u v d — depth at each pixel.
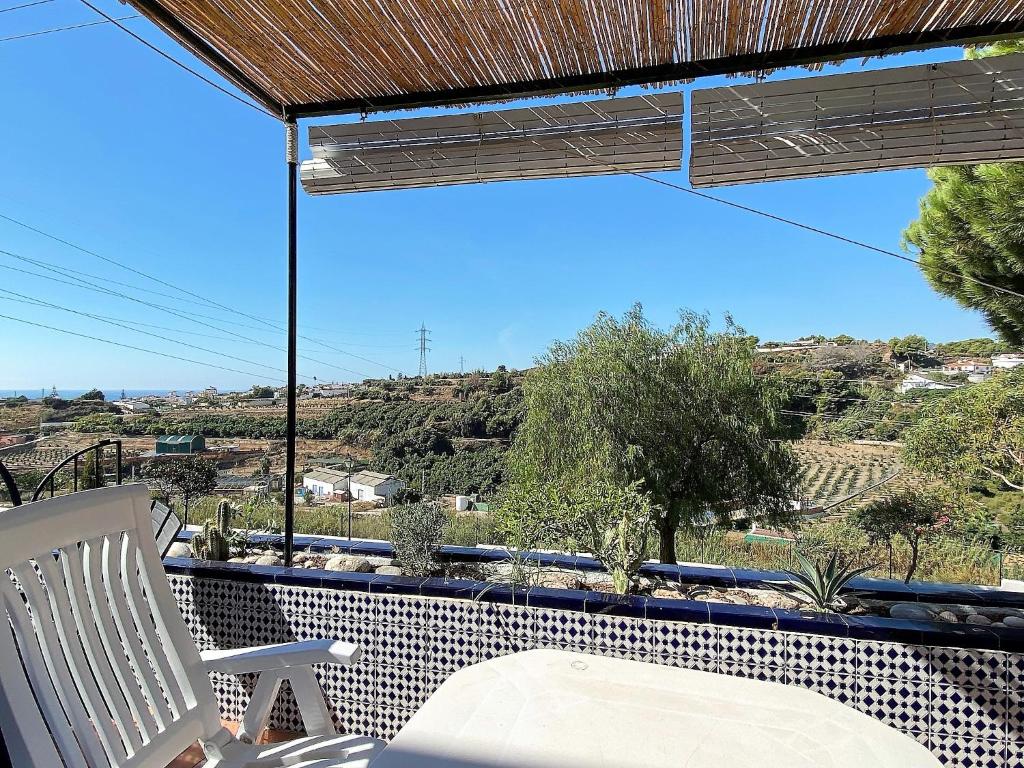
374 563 3.06
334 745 1.64
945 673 1.86
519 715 1.23
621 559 2.29
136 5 2.08
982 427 6.17
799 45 2.34
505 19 2.24
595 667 1.51
